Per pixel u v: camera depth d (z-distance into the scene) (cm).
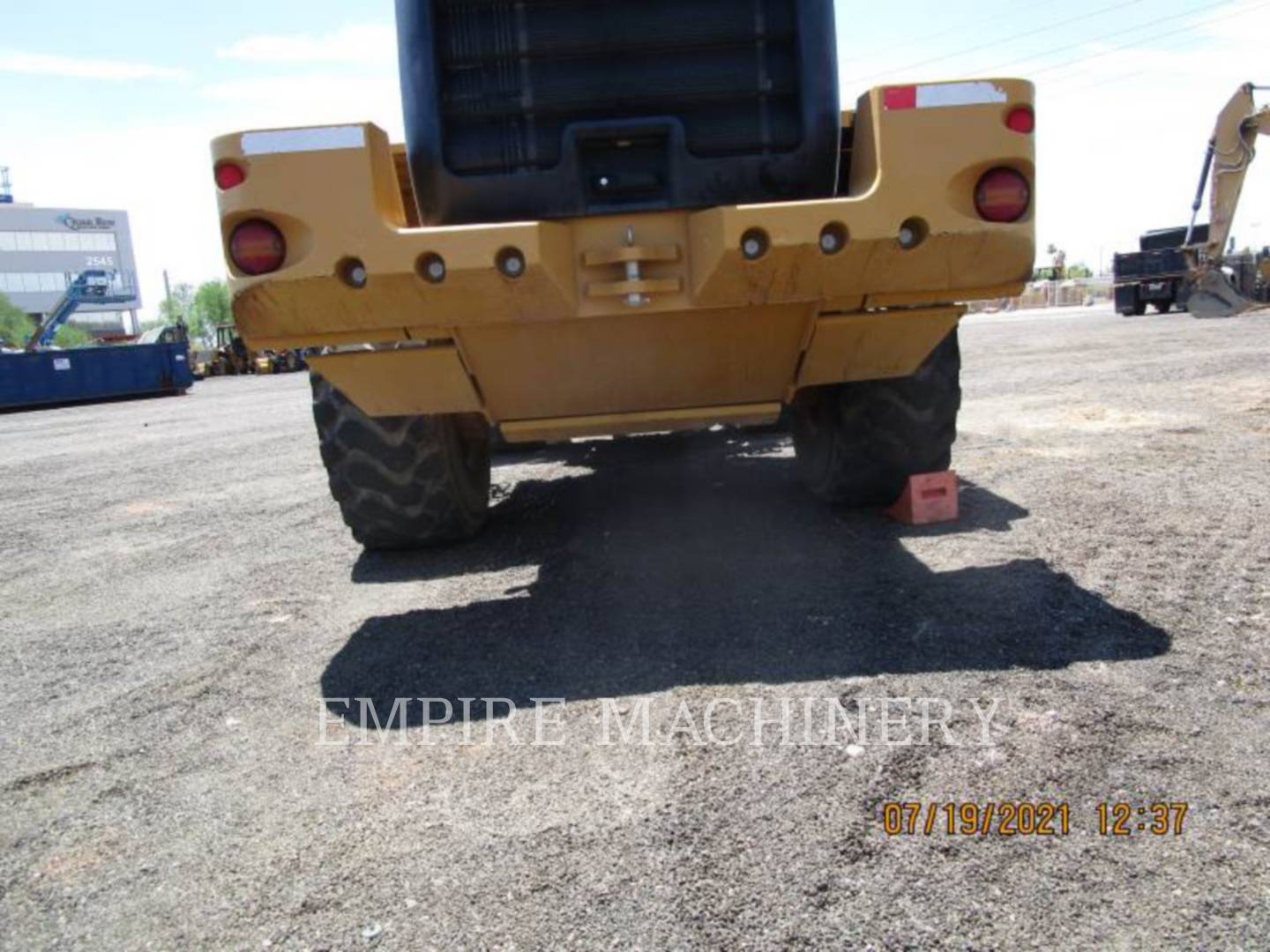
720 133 323
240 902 197
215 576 468
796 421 484
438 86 320
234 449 1049
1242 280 1683
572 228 317
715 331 334
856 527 436
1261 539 383
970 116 297
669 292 313
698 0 320
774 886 188
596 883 193
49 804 246
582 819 216
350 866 206
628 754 244
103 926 194
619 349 337
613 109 320
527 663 311
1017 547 388
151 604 430
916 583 353
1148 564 359
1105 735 236
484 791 233
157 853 219
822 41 320
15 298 9750
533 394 355
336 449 421
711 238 299
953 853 195
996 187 302
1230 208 1105
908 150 296
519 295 301
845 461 434
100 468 972
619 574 397
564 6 320
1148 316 2280
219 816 233
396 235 292
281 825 226
